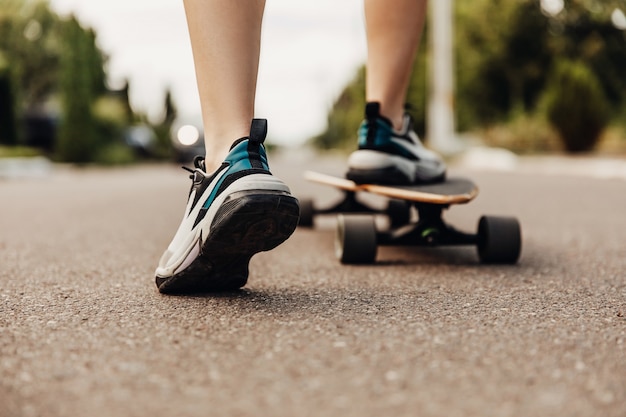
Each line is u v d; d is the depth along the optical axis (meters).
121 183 9.45
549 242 3.14
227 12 1.69
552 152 16.64
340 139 56.34
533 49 21.67
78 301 1.74
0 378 1.13
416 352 1.27
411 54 2.45
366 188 2.45
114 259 2.57
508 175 9.77
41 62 32.22
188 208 1.75
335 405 1.02
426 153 2.54
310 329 1.44
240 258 1.74
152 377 1.14
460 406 1.01
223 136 1.70
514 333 1.42
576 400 1.04
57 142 20.55
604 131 15.80
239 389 1.08
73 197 6.39
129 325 1.48
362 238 2.38
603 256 2.67
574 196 6.03
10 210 4.91
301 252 2.77
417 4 2.43
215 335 1.39
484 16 21.72
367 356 1.25
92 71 20.94
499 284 2.02
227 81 1.69
